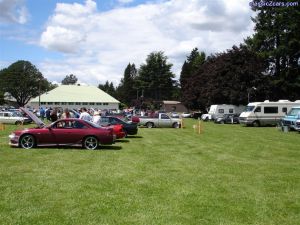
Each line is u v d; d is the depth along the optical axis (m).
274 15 62.78
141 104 126.62
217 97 65.00
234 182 11.12
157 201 8.77
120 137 23.55
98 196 9.11
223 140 25.45
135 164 14.24
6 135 26.34
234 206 8.49
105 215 7.63
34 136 18.61
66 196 9.07
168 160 15.50
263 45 65.25
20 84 124.81
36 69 129.38
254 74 60.81
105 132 18.83
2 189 9.70
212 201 8.88
